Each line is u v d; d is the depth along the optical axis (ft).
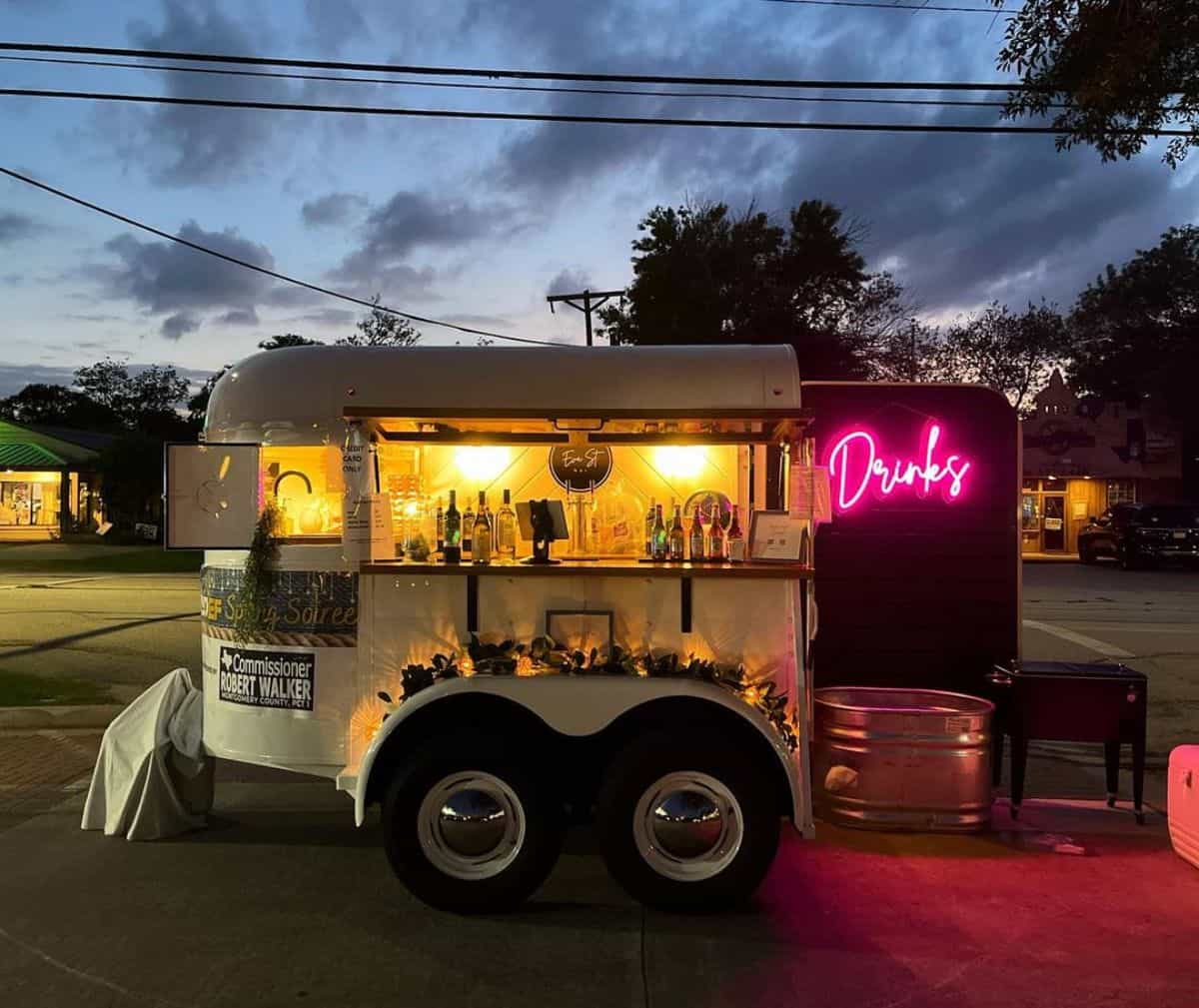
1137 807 17.84
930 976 11.93
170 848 16.56
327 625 15.11
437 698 13.76
